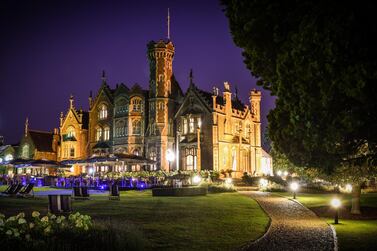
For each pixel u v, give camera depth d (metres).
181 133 66.06
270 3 14.62
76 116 77.88
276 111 16.38
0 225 10.34
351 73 11.86
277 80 15.42
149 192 41.00
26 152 82.31
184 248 13.62
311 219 21.62
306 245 14.65
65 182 51.81
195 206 25.70
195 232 16.39
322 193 42.47
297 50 13.27
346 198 34.97
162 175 52.53
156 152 65.56
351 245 14.64
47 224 11.41
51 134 86.56
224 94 66.19
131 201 29.00
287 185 49.69
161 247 13.64
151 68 69.19
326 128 13.54
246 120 70.44
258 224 19.09
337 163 15.34
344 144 14.14
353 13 12.09
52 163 53.84
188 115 64.81
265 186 46.00
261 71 16.69
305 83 13.57
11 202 27.02
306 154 15.59
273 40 15.34
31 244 10.20
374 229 18.38
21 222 10.90
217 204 27.39
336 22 12.28
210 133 62.69
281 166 26.72
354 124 12.34
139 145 68.44
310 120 13.71
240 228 17.78
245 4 15.51
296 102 14.48
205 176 53.50
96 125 75.25
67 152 77.06
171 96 67.88
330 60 12.38
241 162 66.75
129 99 69.69
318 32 12.70
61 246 10.77
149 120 67.69
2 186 52.62
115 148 70.75
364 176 20.25
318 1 13.27
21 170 82.69
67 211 17.67
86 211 22.00
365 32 12.22
